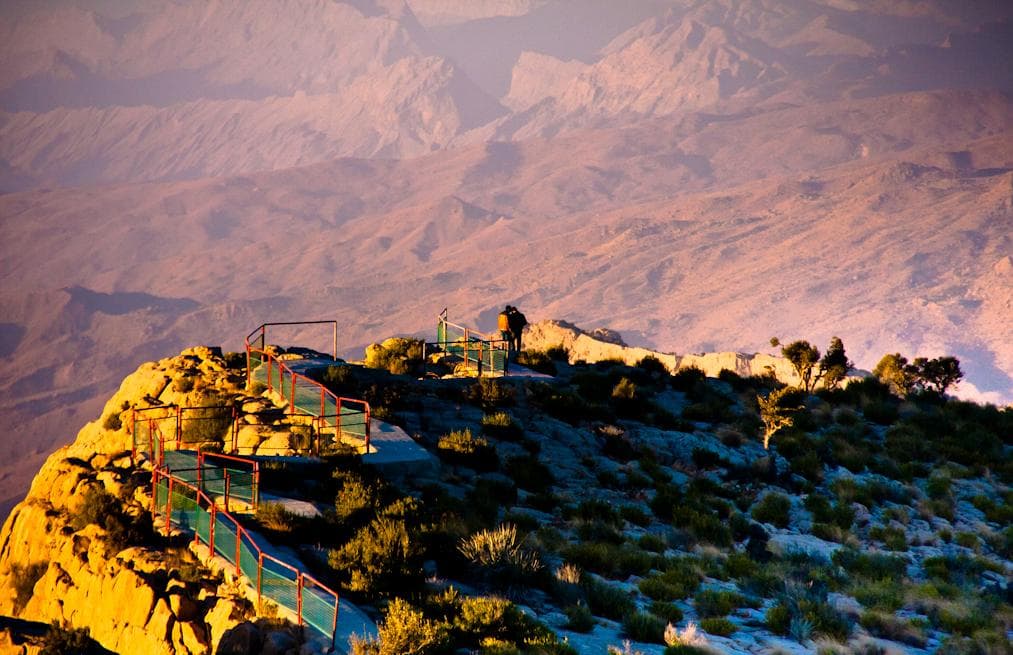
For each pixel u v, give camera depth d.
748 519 68.00
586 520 61.19
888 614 49.16
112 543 52.53
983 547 67.44
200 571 47.06
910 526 70.88
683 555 57.81
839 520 69.50
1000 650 45.47
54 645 47.12
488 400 82.56
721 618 46.34
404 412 78.62
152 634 44.88
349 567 43.97
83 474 64.62
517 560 47.12
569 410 83.56
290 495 56.25
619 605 46.44
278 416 72.81
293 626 39.25
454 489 61.97
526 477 67.44
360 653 36.00
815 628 45.38
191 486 51.88
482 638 39.03
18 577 58.88
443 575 47.22
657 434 82.19
